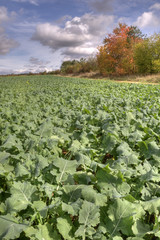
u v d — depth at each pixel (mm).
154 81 26672
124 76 37312
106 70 41000
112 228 2023
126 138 4324
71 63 86000
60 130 4629
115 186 2508
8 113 6211
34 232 1874
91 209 2023
